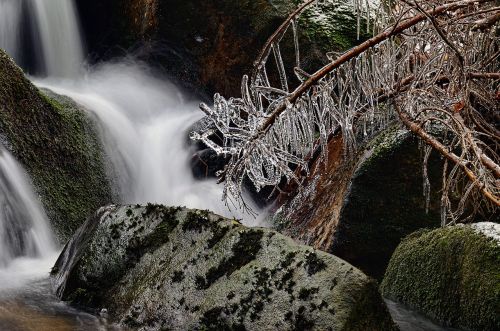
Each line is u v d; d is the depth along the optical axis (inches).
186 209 160.7
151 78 370.9
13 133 244.2
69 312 158.4
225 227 151.2
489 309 150.3
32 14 369.4
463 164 174.7
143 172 314.8
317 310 129.7
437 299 167.3
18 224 225.8
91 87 366.0
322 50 314.5
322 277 133.3
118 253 162.2
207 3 339.0
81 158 275.1
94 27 396.8
